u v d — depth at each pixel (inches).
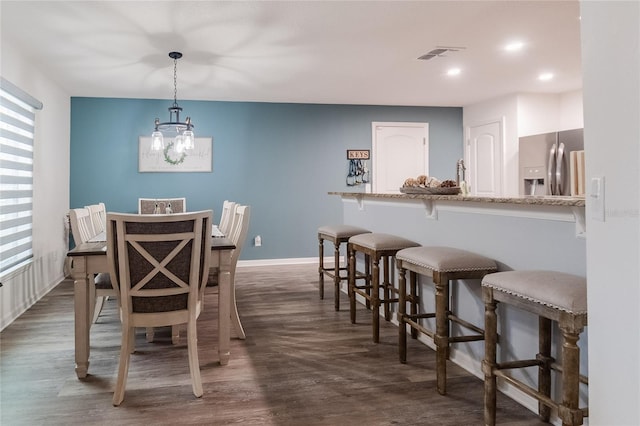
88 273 94.0
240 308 151.6
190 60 161.8
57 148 197.5
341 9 119.1
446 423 75.0
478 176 255.8
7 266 136.3
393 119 259.9
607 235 45.7
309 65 170.4
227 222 157.6
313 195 250.5
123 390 82.7
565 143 197.6
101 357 106.7
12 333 125.0
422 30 135.1
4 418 77.0
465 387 89.1
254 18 124.1
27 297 154.0
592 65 47.3
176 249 85.3
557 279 64.4
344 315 143.3
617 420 44.7
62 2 112.3
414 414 78.1
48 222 181.6
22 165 151.0
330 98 236.2
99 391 87.9
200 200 236.5
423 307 118.1
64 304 156.9
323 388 88.7
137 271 84.8
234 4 115.0
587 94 48.3
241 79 191.0
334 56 159.5
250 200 242.8
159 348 113.1
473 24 131.1
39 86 171.9
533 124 228.2
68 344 115.8
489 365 72.4
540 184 213.9
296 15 122.5
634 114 41.7
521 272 71.2
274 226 245.9
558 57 164.1
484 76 191.9
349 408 80.4
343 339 119.2
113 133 225.9
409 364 101.3
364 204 164.1
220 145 238.5
